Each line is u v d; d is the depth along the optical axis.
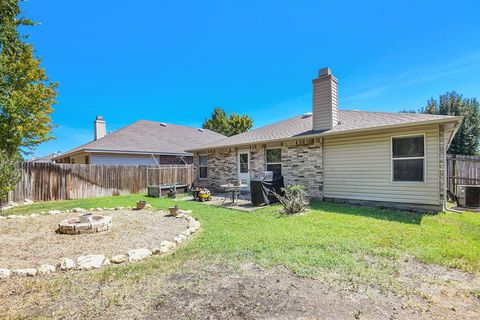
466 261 3.79
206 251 4.35
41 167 11.33
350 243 4.58
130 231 5.83
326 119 9.66
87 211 8.46
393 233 5.20
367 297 2.83
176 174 15.94
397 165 8.02
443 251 4.15
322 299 2.79
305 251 4.21
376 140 8.41
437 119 6.92
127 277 3.44
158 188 12.41
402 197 7.89
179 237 5.18
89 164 13.96
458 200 8.74
